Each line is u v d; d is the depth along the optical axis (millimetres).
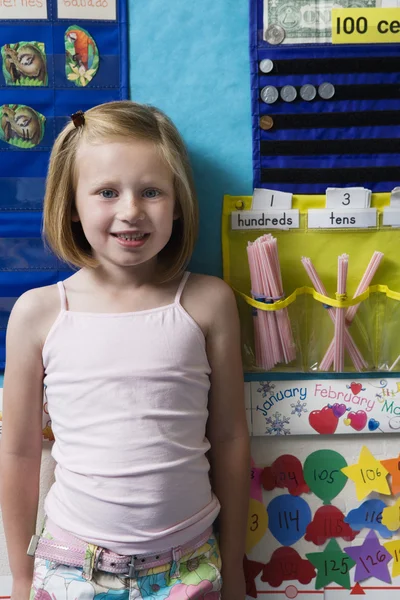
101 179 712
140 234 729
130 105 756
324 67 839
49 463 890
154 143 729
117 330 757
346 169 851
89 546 728
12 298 877
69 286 798
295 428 882
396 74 840
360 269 861
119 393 742
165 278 794
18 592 815
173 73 855
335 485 900
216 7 847
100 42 846
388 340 862
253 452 898
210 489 808
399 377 875
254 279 829
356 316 857
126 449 733
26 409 800
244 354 874
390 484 900
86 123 736
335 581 910
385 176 850
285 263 863
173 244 814
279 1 833
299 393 880
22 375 791
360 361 852
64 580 733
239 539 833
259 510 902
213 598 767
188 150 866
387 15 831
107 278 786
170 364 750
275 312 829
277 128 852
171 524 746
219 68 854
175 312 774
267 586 910
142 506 729
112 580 734
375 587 912
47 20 837
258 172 856
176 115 861
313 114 848
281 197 853
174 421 752
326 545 907
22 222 867
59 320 771
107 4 842
